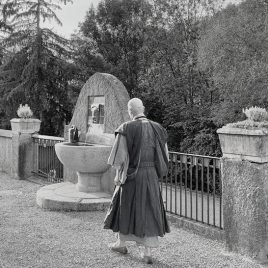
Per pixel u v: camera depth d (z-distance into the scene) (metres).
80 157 6.49
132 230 3.95
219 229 4.93
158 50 18.48
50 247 4.55
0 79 17.88
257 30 11.67
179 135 16.55
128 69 21.80
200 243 4.76
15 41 16.75
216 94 16.11
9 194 7.94
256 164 4.10
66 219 5.83
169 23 18.20
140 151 4.00
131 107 4.22
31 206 6.75
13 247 4.55
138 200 3.94
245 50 11.59
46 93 16.92
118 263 4.05
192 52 16.45
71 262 4.07
